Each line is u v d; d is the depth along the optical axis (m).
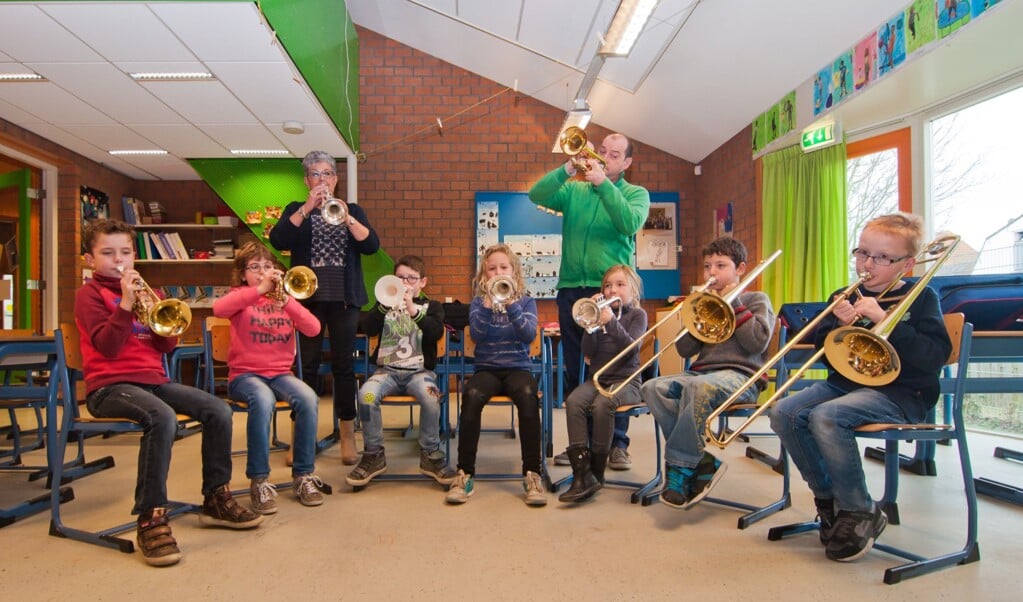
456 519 2.10
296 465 2.34
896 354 1.56
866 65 3.67
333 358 2.87
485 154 6.30
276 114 4.52
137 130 4.82
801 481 2.59
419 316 2.69
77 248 5.41
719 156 5.85
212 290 6.03
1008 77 3.45
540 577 1.62
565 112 6.30
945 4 3.03
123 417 1.91
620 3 3.48
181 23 3.14
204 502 2.04
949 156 3.92
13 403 2.82
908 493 2.40
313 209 2.82
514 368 2.51
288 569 1.68
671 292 6.30
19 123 4.63
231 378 2.36
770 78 4.47
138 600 1.50
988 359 2.58
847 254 4.39
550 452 3.02
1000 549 1.80
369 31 6.26
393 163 6.26
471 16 5.20
